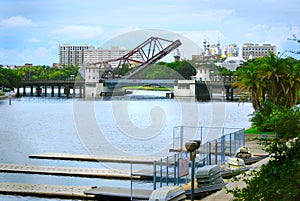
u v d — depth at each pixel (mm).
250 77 65688
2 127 75625
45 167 35375
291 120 15797
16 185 29531
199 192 25703
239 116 94750
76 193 27547
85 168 35031
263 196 13969
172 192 21969
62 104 145750
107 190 27562
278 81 62844
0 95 185625
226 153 37406
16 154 45312
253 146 45094
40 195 27906
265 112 53031
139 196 25984
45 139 58594
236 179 17438
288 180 14000
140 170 32406
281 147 15844
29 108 125188
